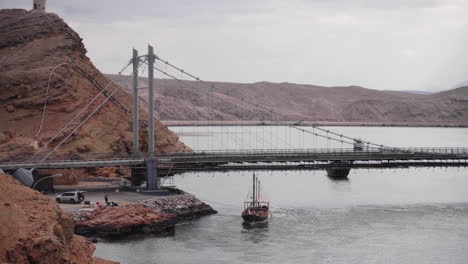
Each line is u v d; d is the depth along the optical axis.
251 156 127.25
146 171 116.12
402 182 166.25
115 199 103.31
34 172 108.19
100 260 65.12
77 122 141.62
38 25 164.12
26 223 55.00
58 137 134.88
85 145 136.50
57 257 54.75
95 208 92.88
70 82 150.00
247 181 161.00
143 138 163.12
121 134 151.62
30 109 142.00
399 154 134.00
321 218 105.56
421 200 129.75
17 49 158.50
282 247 84.75
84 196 106.38
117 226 87.94
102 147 140.75
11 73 145.75
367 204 122.94
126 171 145.25
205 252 81.50
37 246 53.09
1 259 51.06
